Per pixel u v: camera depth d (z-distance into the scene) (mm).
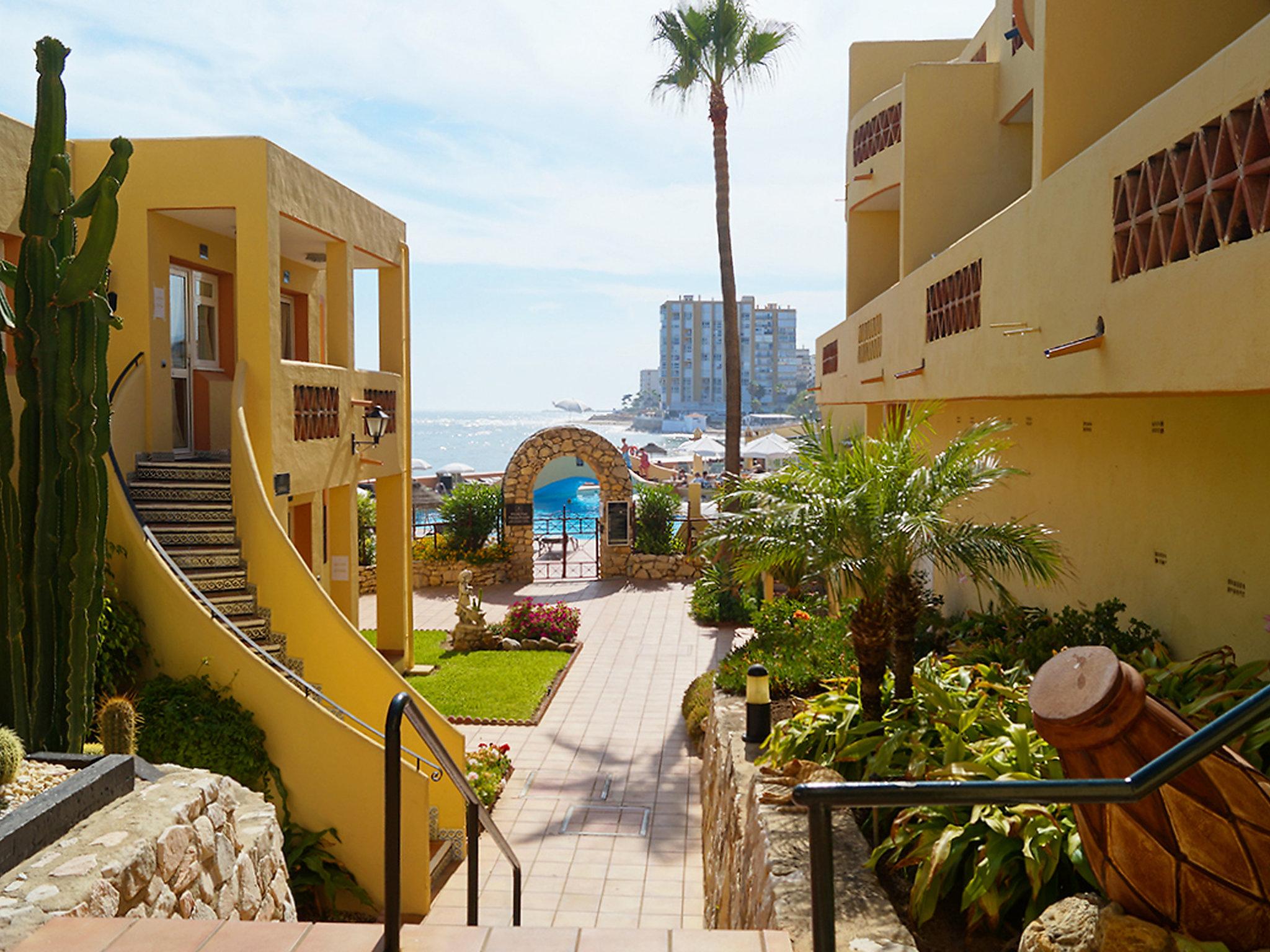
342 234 14906
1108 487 10539
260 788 9219
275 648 10984
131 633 9383
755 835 6719
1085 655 4137
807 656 11477
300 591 11195
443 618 23125
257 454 12164
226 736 8945
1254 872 3746
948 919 5285
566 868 10336
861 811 6586
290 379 12812
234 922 4145
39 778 5930
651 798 12258
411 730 10797
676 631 21688
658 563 28172
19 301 7109
